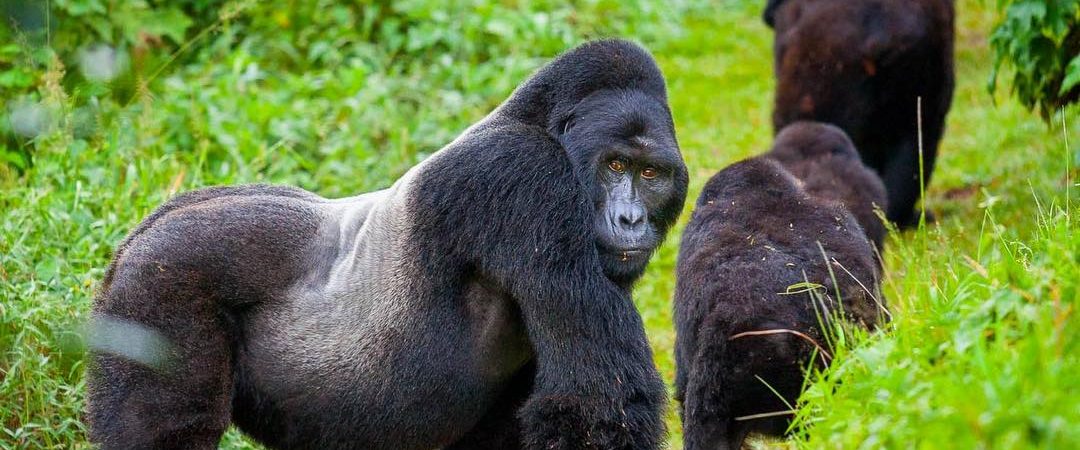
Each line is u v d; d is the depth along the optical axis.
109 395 8.79
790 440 9.59
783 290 10.66
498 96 22.80
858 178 15.66
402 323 8.88
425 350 8.91
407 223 8.93
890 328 10.21
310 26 24.45
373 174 18.84
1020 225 16.30
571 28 27.17
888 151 19.05
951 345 8.01
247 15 24.61
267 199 9.51
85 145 15.52
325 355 8.98
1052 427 6.22
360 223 9.35
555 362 8.57
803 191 12.59
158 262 8.90
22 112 14.19
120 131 16.41
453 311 8.92
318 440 9.21
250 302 9.04
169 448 8.66
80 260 12.89
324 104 20.81
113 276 9.17
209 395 8.80
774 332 10.26
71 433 10.73
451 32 24.48
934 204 19.69
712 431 10.73
